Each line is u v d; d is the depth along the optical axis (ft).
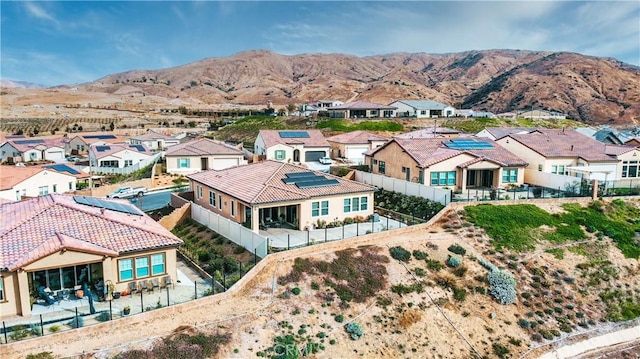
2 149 319.68
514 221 134.92
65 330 77.51
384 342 89.66
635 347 101.45
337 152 259.19
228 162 223.92
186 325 82.79
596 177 172.65
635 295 115.55
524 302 106.73
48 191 185.88
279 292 95.71
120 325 80.89
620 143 238.68
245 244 114.73
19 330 76.13
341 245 114.62
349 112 382.01
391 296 100.73
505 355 92.43
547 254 123.34
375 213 147.84
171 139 344.28
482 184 170.30
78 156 332.80
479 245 123.44
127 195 182.50
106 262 89.51
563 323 103.24
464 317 99.66
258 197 122.21
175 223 140.87
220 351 78.74
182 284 100.42
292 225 133.59
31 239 87.56
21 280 81.30
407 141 175.94
